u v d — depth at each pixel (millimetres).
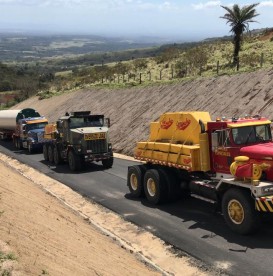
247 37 45375
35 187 15297
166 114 13891
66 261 7000
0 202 8984
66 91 48094
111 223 12211
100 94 37094
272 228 10828
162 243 10375
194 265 9031
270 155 10125
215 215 12203
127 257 9195
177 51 50906
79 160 19984
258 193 9711
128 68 48844
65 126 20875
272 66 23797
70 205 14125
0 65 115688
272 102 20344
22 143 28953
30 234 7668
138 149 14820
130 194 15273
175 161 12945
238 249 9602
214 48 44875
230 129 11227
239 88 23531
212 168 11945
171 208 13203
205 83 26562
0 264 5852
